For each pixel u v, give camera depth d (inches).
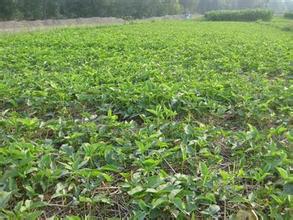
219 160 126.7
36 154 124.6
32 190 105.1
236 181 117.7
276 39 542.3
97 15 1884.8
